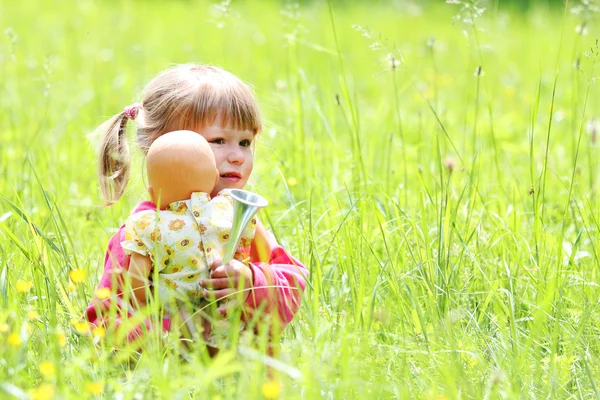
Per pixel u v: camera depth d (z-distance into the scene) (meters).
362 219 5.76
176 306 4.62
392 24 20.14
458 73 14.79
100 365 4.36
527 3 22.98
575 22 19.22
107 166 5.20
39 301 5.02
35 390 3.90
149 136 5.01
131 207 6.94
